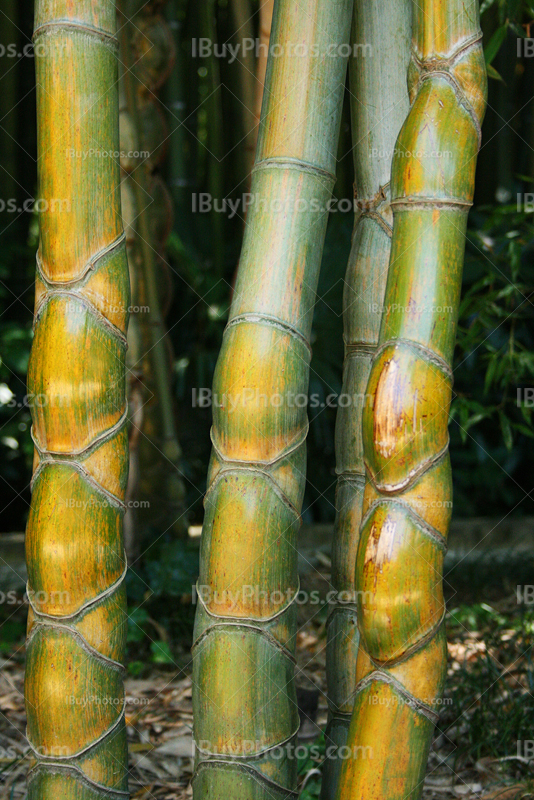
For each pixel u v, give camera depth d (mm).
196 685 1013
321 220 1023
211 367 4258
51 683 1032
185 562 2867
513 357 2266
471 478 4309
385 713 906
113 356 1045
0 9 4098
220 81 4453
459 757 1719
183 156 4324
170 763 1791
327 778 1183
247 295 1000
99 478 1037
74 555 1022
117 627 1065
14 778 1710
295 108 1006
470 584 3055
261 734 992
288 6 1019
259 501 976
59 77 1014
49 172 1023
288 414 982
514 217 2264
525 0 1763
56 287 1030
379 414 900
